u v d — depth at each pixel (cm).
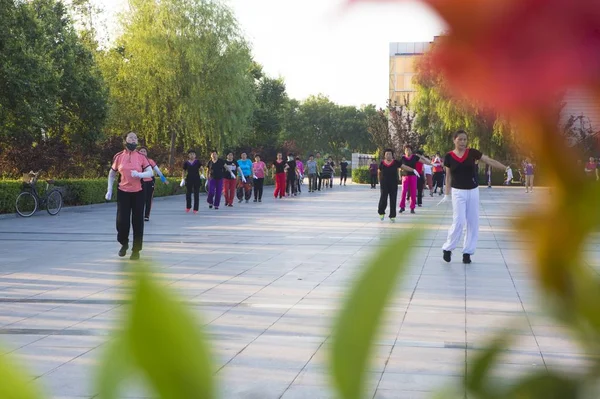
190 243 1312
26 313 693
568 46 27
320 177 4056
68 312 698
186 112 3522
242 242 1331
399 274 29
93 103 2870
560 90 27
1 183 1986
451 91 28
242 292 807
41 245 1284
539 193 30
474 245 1036
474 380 32
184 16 3469
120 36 3522
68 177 2855
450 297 774
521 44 27
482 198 2916
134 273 28
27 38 2339
